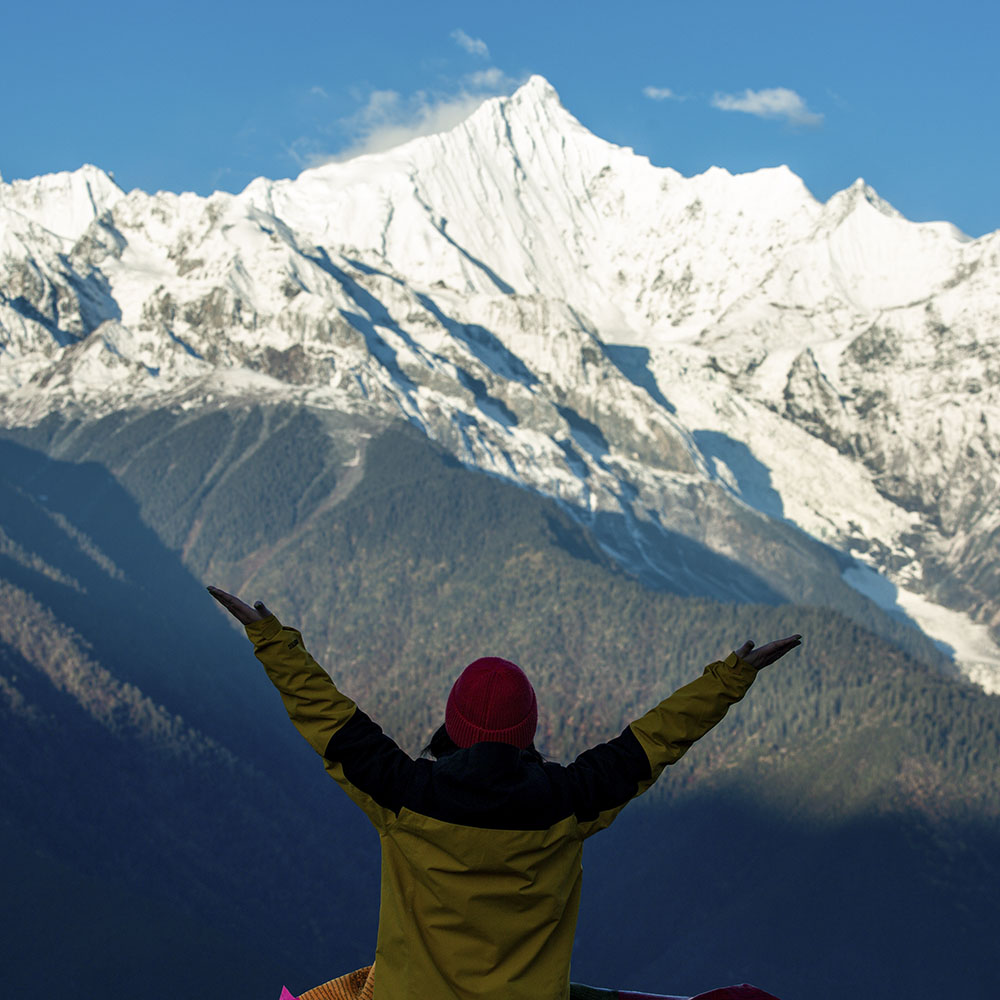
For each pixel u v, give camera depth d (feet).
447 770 20.57
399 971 20.59
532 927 20.48
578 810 20.81
